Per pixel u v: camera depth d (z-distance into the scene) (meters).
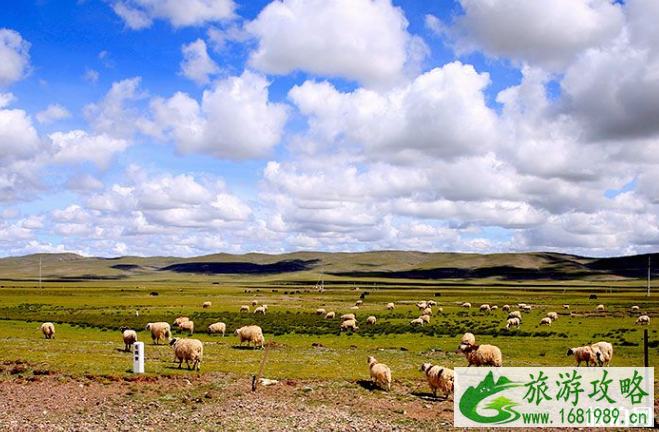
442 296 179.75
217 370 35.50
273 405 27.09
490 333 65.31
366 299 157.25
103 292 185.25
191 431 22.45
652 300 142.88
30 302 126.56
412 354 47.78
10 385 28.77
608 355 41.00
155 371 34.03
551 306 121.31
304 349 50.31
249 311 103.38
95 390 28.44
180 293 188.50
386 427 23.91
